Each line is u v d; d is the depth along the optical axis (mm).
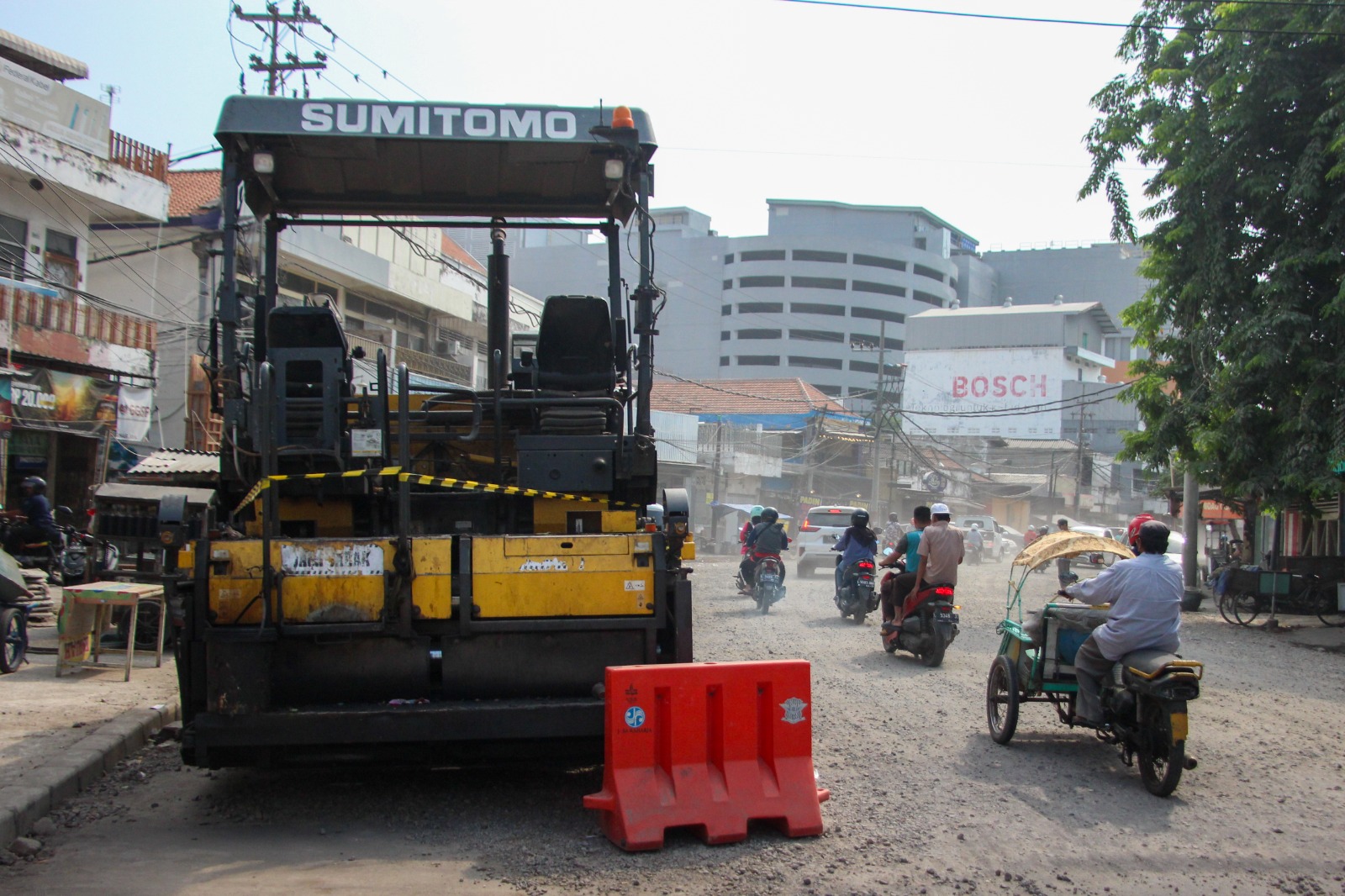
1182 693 6152
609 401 6895
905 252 92375
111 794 6074
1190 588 22734
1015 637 7637
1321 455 15805
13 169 19141
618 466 6742
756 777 5434
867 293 91375
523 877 4746
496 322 8344
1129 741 6684
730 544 42250
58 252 20719
